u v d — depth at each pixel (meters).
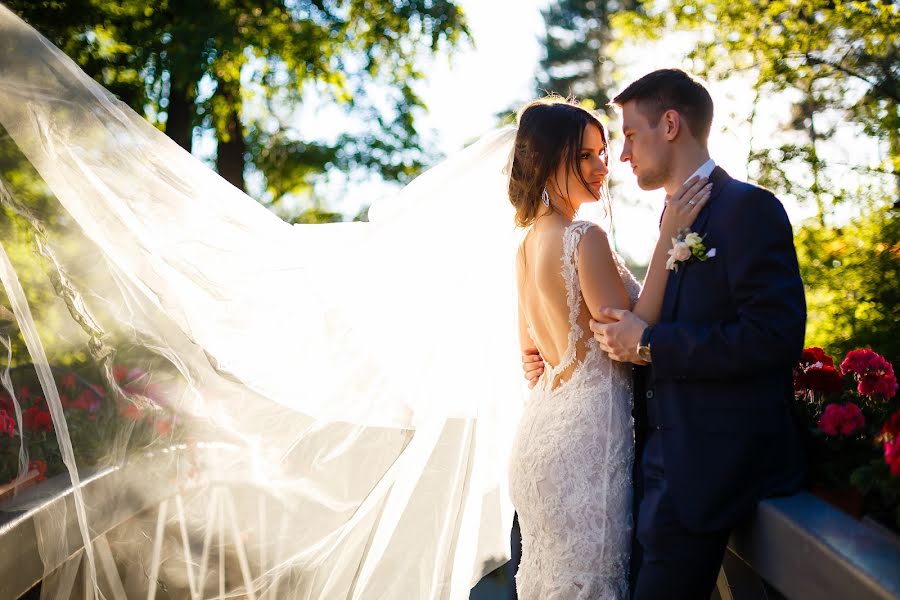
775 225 2.16
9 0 5.64
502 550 3.30
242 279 2.79
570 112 2.70
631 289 2.75
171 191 2.72
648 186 2.44
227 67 7.33
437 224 3.07
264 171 10.66
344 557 2.88
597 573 2.46
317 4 8.37
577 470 2.51
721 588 2.82
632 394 2.62
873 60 6.02
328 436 2.89
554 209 2.69
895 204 5.64
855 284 5.43
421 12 8.59
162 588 2.56
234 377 2.73
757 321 2.10
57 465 2.50
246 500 2.72
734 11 6.27
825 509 2.06
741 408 2.21
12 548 2.23
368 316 2.99
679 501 2.22
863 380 2.71
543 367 2.89
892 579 1.65
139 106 6.91
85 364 2.52
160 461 2.58
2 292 2.48
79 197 2.55
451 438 3.11
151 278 2.63
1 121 2.48
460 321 3.09
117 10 6.45
